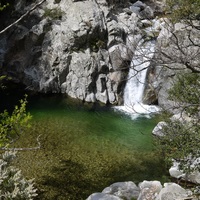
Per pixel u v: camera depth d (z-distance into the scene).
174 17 10.98
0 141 9.34
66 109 19.75
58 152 14.99
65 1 22.61
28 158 14.30
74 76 21.25
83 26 20.89
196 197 10.58
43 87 21.67
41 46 22.12
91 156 14.84
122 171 13.82
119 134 16.97
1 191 8.62
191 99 10.79
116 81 20.98
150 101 20.11
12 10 22.89
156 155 14.99
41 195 12.05
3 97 20.92
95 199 11.21
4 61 22.75
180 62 9.59
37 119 18.17
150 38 19.02
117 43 21.39
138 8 23.91
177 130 10.98
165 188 11.16
